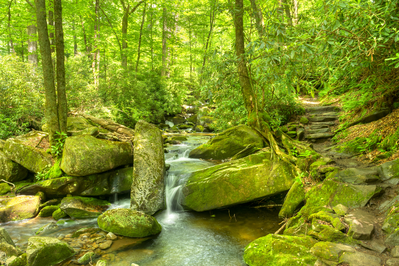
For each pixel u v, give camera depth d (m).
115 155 5.82
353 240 3.12
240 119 8.31
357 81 7.79
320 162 5.14
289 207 4.70
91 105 9.95
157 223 4.67
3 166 5.82
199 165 6.82
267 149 6.12
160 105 15.77
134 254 3.83
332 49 3.85
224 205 5.21
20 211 4.99
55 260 3.55
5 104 8.04
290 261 3.04
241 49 6.47
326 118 8.36
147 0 14.92
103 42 12.96
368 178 4.14
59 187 5.44
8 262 3.29
